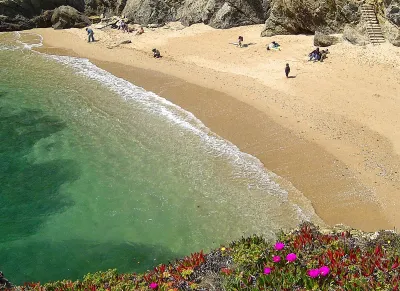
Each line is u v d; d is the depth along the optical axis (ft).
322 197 86.84
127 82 143.74
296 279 40.70
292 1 166.20
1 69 155.02
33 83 144.05
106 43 179.73
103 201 89.66
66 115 123.65
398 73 132.87
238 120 116.67
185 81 141.59
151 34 187.93
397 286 38.01
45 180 96.07
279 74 140.36
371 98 121.19
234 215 84.17
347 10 154.30
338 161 96.53
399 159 95.55
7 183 95.35
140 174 97.50
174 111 123.85
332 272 40.88
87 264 73.92
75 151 106.52
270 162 98.99
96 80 145.79
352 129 107.86
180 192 91.50
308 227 52.75
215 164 99.76
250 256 45.55
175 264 49.88
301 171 94.84
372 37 149.79
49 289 48.26
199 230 81.10
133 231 81.66
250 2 186.80
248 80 138.31
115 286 45.70
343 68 139.64
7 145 108.99
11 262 74.74
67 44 180.45
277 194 88.94
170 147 107.14
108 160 102.89
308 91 128.06
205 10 191.52
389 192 86.17
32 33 194.80
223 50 165.07
